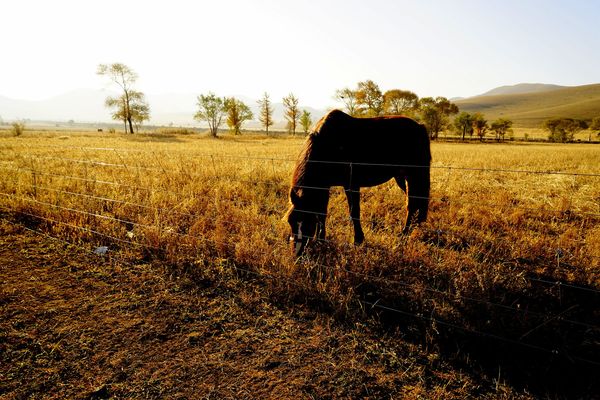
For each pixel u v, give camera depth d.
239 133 58.91
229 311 3.40
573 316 3.29
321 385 2.53
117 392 2.44
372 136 4.98
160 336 3.03
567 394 2.44
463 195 7.96
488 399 2.41
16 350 2.81
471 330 2.89
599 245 4.35
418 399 2.40
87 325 3.15
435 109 58.19
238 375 2.62
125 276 4.02
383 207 6.70
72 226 5.17
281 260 3.98
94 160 11.45
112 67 57.56
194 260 4.30
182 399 2.39
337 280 3.71
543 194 8.57
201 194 6.80
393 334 3.07
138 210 5.80
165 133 59.50
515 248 4.52
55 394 2.41
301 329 3.16
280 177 8.99
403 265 4.10
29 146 20.11
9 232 5.23
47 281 3.88
